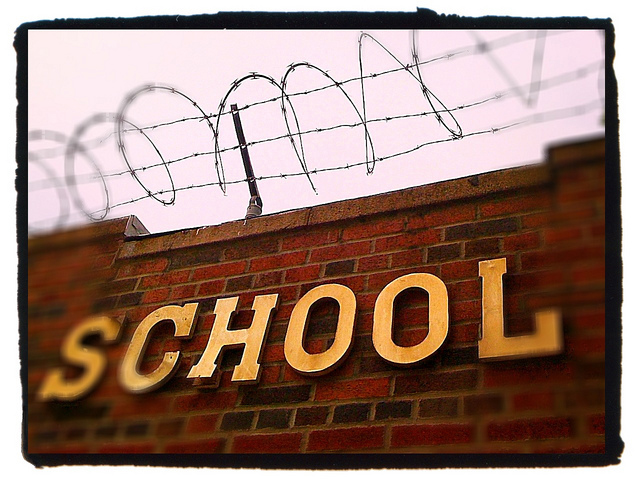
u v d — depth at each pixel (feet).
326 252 9.20
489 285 7.75
